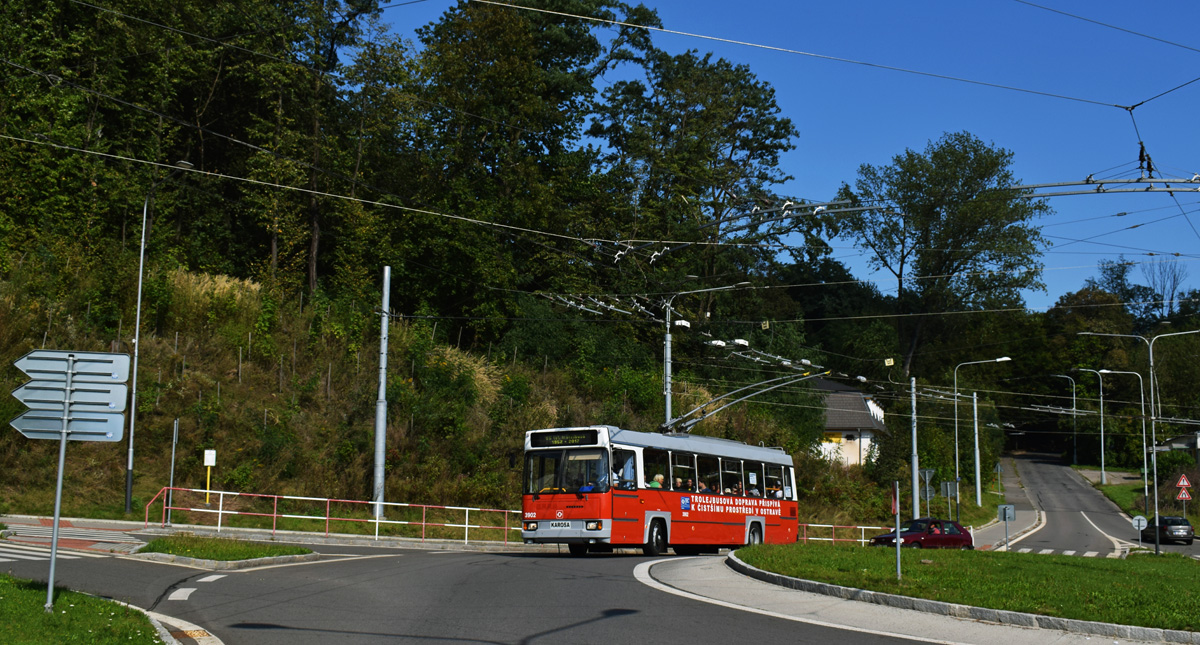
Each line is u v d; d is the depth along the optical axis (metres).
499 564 18.66
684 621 11.15
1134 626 10.59
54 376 10.10
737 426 51.19
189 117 41.66
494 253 44.56
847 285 86.69
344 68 39.47
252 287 37.31
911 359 75.94
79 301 32.50
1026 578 15.01
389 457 34.22
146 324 34.03
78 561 16.14
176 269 36.44
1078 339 96.38
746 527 27.75
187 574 15.27
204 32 38.66
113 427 10.20
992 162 59.91
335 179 40.94
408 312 44.38
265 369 35.47
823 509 50.38
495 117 46.12
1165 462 76.75
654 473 24.16
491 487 35.44
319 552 21.47
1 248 32.25
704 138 56.09
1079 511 66.88
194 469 30.00
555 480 22.94
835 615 11.95
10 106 34.12
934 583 14.12
